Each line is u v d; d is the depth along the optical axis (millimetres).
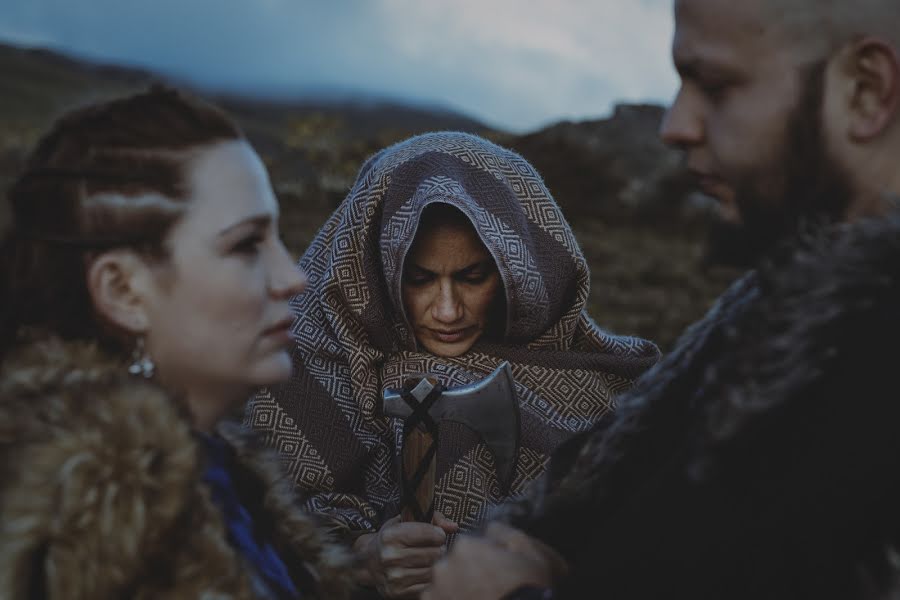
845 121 1118
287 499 1494
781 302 1108
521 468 2250
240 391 1289
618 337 2598
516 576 1365
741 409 1068
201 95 1303
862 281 1062
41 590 1053
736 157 1170
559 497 1438
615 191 17484
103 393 1106
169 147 1209
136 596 1058
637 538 1135
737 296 1342
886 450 1002
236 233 1226
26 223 1198
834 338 1062
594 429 1496
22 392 1113
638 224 17219
